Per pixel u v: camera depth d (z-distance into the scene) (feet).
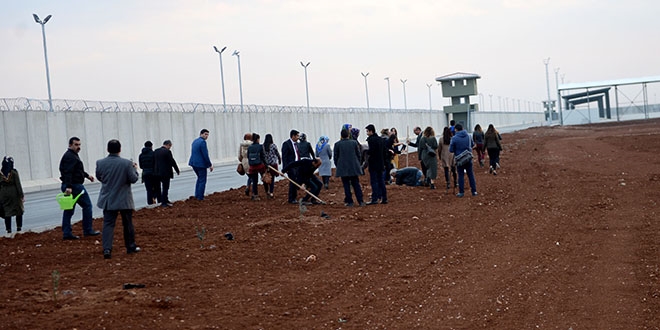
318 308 27.48
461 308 26.81
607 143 149.59
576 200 58.49
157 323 25.07
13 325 24.49
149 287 30.96
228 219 53.62
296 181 62.54
